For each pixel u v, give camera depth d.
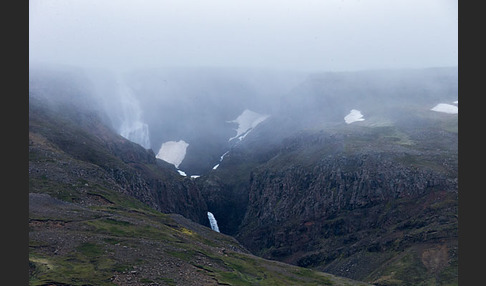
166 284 158.25
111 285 150.88
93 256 170.12
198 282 167.25
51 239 178.12
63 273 154.00
